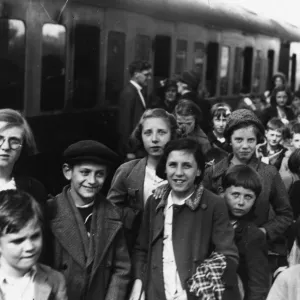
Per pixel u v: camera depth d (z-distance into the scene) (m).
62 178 7.77
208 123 8.80
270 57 17.72
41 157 7.27
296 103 12.86
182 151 3.72
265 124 10.85
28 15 6.90
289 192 5.63
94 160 3.54
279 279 3.13
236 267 3.72
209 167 4.81
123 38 9.30
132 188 4.45
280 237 4.69
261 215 4.60
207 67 13.05
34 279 3.13
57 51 7.56
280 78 13.88
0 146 3.54
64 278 3.25
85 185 3.57
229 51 14.33
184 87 10.12
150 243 3.82
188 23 11.80
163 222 3.81
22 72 6.83
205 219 3.79
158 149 4.48
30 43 6.96
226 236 3.79
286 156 7.12
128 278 3.71
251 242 4.07
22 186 3.63
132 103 8.91
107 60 8.86
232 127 4.66
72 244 3.55
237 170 4.17
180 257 3.70
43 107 7.33
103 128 8.95
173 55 11.23
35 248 3.02
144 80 9.12
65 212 3.59
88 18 8.23
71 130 8.02
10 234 2.97
